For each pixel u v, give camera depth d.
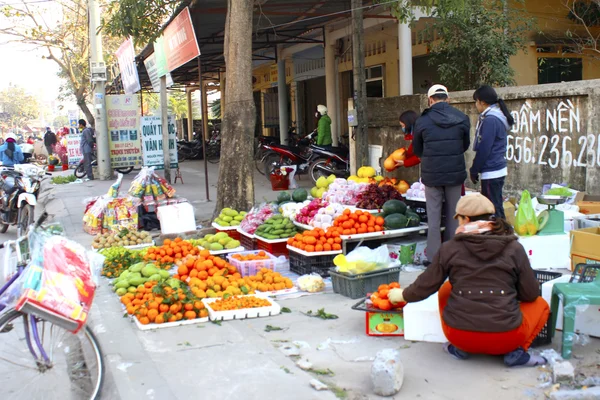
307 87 22.86
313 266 6.56
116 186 9.74
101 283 6.78
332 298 5.89
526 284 3.95
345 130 19.16
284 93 20.94
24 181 10.62
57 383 4.09
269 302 5.55
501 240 3.92
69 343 4.14
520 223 5.85
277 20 13.91
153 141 15.80
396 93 16.06
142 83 27.92
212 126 31.45
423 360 4.24
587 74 13.92
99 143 19.08
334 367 4.20
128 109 19.42
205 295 5.79
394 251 6.91
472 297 3.94
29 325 3.97
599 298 3.98
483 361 4.17
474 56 10.64
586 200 7.06
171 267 7.03
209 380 4.07
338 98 18.95
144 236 8.56
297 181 15.26
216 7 11.61
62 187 17.64
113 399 3.97
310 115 22.84
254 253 7.11
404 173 10.38
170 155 16.06
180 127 42.84
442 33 10.71
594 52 13.57
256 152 19.75
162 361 4.43
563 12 13.20
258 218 7.79
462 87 10.98
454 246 4.05
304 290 6.15
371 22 14.80
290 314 5.45
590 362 4.03
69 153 24.23
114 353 4.60
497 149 6.21
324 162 13.69
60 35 26.22
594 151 7.29
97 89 18.86
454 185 6.38
